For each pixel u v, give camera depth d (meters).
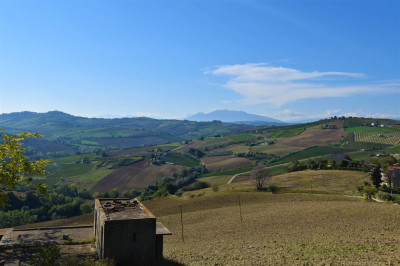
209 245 37.31
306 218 51.00
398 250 25.72
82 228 36.09
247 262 25.94
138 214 25.81
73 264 22.83
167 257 28.69
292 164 146.62
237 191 97.88
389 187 93.81
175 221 62.12
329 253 26.84
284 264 24.56
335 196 80.69
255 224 51.12
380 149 185.62
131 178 168.75
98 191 152.12
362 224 41.75
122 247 23.58
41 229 35.19
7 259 25.16
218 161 195.62
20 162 22.28
